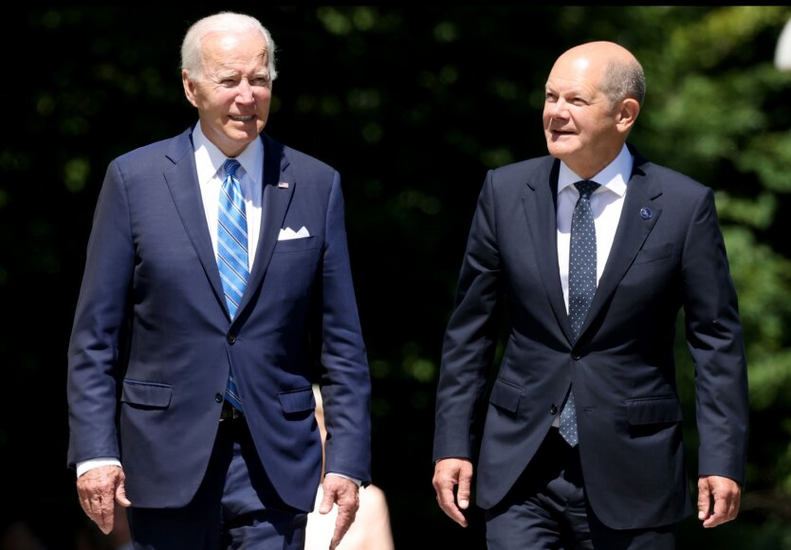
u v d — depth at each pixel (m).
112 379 9.23
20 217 25.25
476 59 26.53
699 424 9.95
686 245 9.87
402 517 27.09
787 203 41.59
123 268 9.28
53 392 25.75
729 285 9.98
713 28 41.12
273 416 9.27
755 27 40.84
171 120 24.86
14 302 25.48
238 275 9.32
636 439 9.82
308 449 9.43
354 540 11.34
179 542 9.30
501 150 26.98
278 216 9.42
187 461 9.15
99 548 16.12
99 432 9.05
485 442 10.12
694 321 9.98
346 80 25.73
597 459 9.77
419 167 26.98
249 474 9.28
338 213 9.70
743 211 40.28
